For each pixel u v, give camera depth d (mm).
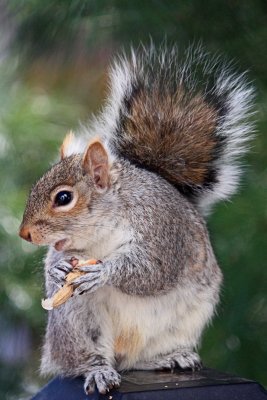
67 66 3070
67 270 2668
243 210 2926
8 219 3121
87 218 2699
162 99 2779
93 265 2672
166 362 2705
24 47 2900
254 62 2883
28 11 2877
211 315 2727
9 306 3127
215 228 2920
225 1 2869
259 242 2914
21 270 3125
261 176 2928
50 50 2898
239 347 2934
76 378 2686
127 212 2703
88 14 2857
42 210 2697
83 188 2701
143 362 2713
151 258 2695
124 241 2701
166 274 2699
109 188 2707
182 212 2721
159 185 2723
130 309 2701
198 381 2629
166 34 2861
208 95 2785
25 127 3146
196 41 2865
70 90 3193
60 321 2703
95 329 2699
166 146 2764
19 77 3076
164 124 2770
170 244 2703
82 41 2885
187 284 2711
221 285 2766
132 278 2689
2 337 3148
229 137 2773
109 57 2902
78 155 2721
